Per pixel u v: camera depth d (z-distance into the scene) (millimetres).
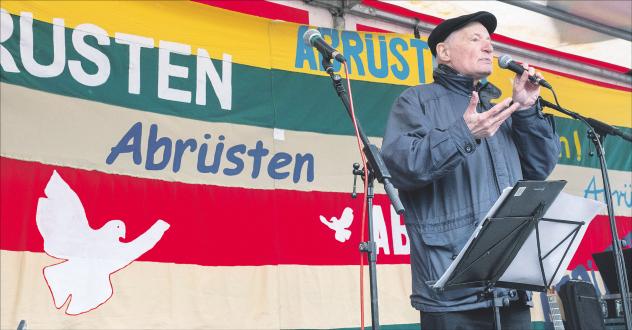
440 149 2066
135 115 3354
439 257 2189
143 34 3461
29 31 3123
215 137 3568
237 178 3598
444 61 2506
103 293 3100
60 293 2992
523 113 2355
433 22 4727
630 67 5727
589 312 4148
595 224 4934
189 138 3490
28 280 2926
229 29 3758
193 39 3617
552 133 2412
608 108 5195
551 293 4141
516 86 2334
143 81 3414
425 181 2115
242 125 3670
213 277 3408
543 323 4387
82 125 3195
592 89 5168
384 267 3945
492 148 2314
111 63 3334
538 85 2348
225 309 3398
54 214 3045
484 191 2232
